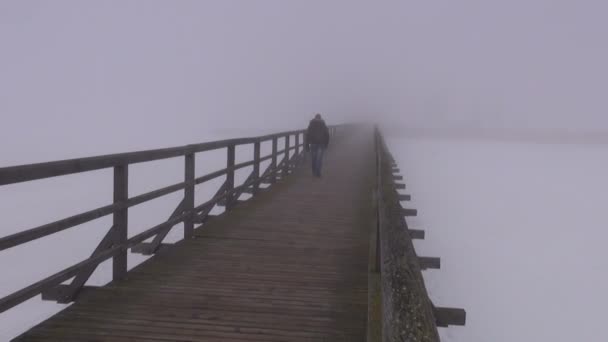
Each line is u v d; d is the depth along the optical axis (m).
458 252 11.34
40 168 2.97
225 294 4.05
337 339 3.23
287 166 13.02
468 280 9.41
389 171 5.43
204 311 3.67
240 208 8.04
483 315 7.79
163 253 5.27
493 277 9.62
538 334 7.20
